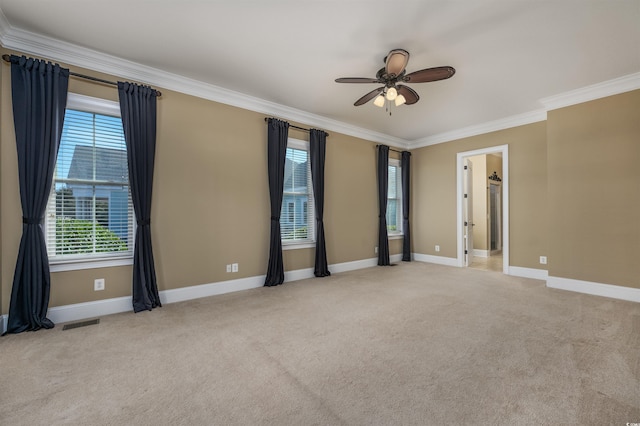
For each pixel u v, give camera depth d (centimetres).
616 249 350
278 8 225
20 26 247
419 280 445
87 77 284
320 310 309
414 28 249
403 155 618
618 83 343
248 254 398
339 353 215
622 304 326
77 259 283
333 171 504
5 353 213
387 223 615
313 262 473
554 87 364
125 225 313
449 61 302
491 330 256
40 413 150
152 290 316
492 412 150
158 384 176
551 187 400
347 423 143
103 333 249
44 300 260
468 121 499
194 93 354
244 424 142
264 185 414
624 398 161
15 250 257
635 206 338
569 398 162
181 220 345
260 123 412
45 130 261
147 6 224
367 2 218
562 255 391
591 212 368
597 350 217
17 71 255
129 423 143
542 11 227
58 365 197
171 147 338
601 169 361
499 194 802
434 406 155
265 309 312
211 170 367
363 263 548
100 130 300
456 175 564
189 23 244
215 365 198
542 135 448
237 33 257
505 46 275
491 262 617
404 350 219
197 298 353
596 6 220
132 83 305
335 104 423
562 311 304
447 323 272
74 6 223
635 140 338
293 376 184
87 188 294
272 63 309
